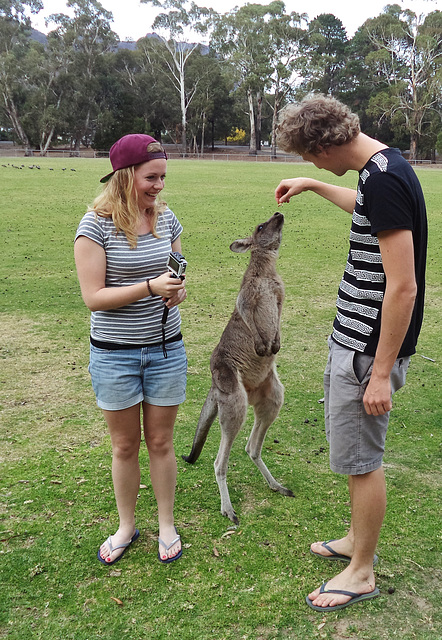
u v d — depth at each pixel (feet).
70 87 188.65
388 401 7.68
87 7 192.85
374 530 8.36
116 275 8.78
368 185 7.34
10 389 16.44
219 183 77.71
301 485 11.72
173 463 9.62
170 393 9.20
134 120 196.95
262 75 179.01
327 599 8.39
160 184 8.57
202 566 9.34
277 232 12.77
